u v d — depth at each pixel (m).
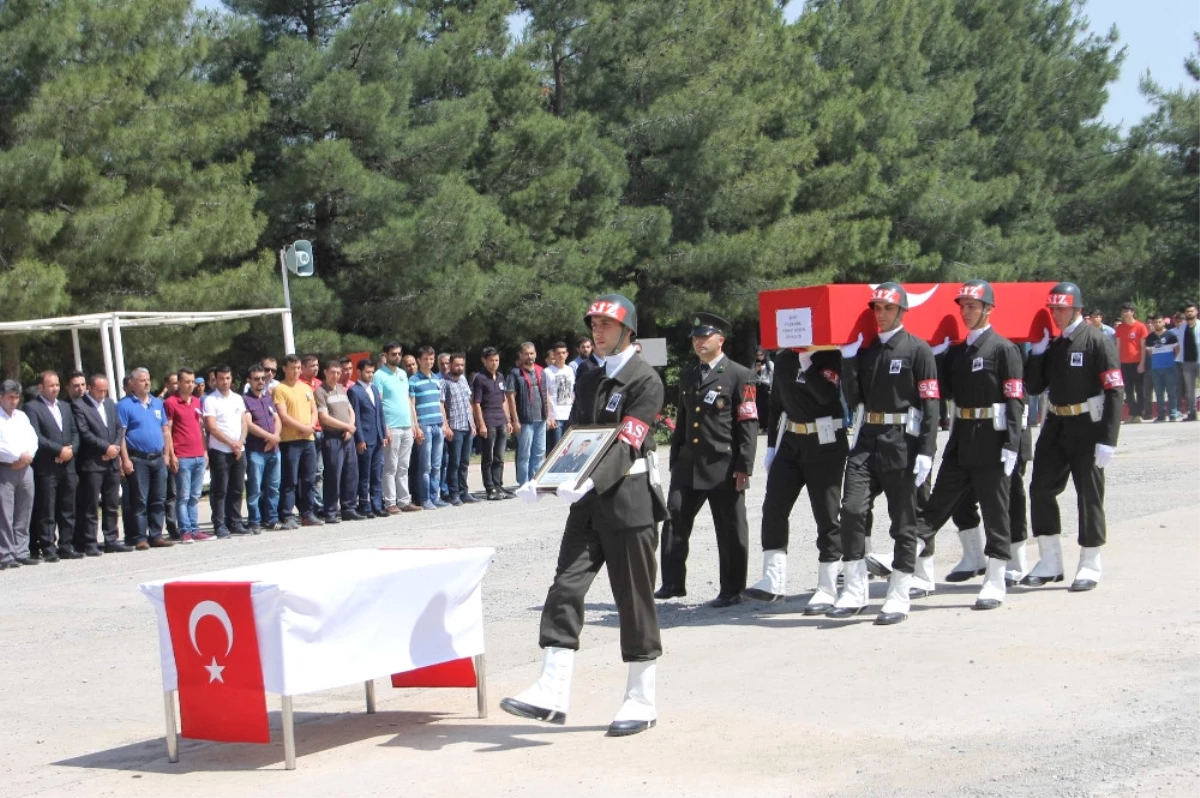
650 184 32.28
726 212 32.31
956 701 6.79
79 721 7.38
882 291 8.81
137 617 10.52
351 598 6.28
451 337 28.94
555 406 19.69
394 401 17.27
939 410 9.30
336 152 24.28
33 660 9.07
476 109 27.16
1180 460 18.31
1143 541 11.52
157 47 23.67
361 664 6.35
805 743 6.18
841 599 9.13
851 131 35.59
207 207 23.58
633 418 6.55
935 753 5.91
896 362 8.80
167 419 15.55
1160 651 7.62
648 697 6.58
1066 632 8.24
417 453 17.77
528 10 31.53
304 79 25.27
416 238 25.39
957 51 44.97
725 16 32.97
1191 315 25.91
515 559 12.45
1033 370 9.90
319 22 27.52
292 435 16.16
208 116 23.77
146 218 21.55
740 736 6.35
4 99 21.56
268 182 25.42
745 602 10.05
